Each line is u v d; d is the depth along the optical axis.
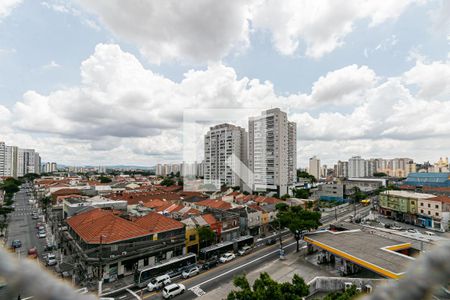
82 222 28.92
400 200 52.72
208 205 46.12
